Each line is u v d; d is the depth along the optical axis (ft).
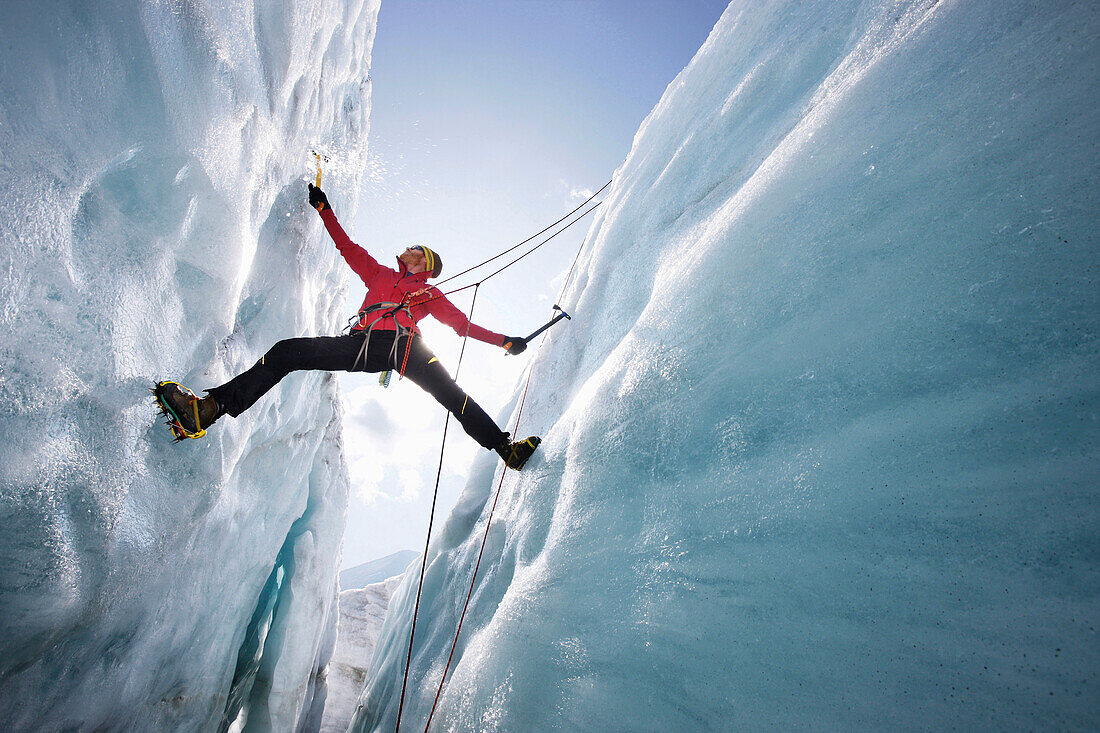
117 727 6.34
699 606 3.96
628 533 4.92
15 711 4.68
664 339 5.40
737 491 4.09
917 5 4.68
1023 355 2.96
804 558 3.50
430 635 9.74
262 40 6.93
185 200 5.30
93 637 5.29
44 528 4.25
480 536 9.70
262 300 8.26
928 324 3.39
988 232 3.27
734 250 4.99
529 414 9.44
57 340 4.18
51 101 3.91
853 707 2.93
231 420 7.16
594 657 4.51
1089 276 2.82
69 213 4.17
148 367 5.19
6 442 3.89
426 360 7.16
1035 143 3.24
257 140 6.79
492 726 5.22
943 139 3.73
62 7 3.93
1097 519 2.49
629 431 5.37
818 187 4.47
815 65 6.24
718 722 3.50
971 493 2.92
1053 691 2.35
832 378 3.78
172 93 4.97
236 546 8.89
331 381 13.53
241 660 11.94
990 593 2.69
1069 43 3.31
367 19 12.73
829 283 4.05
